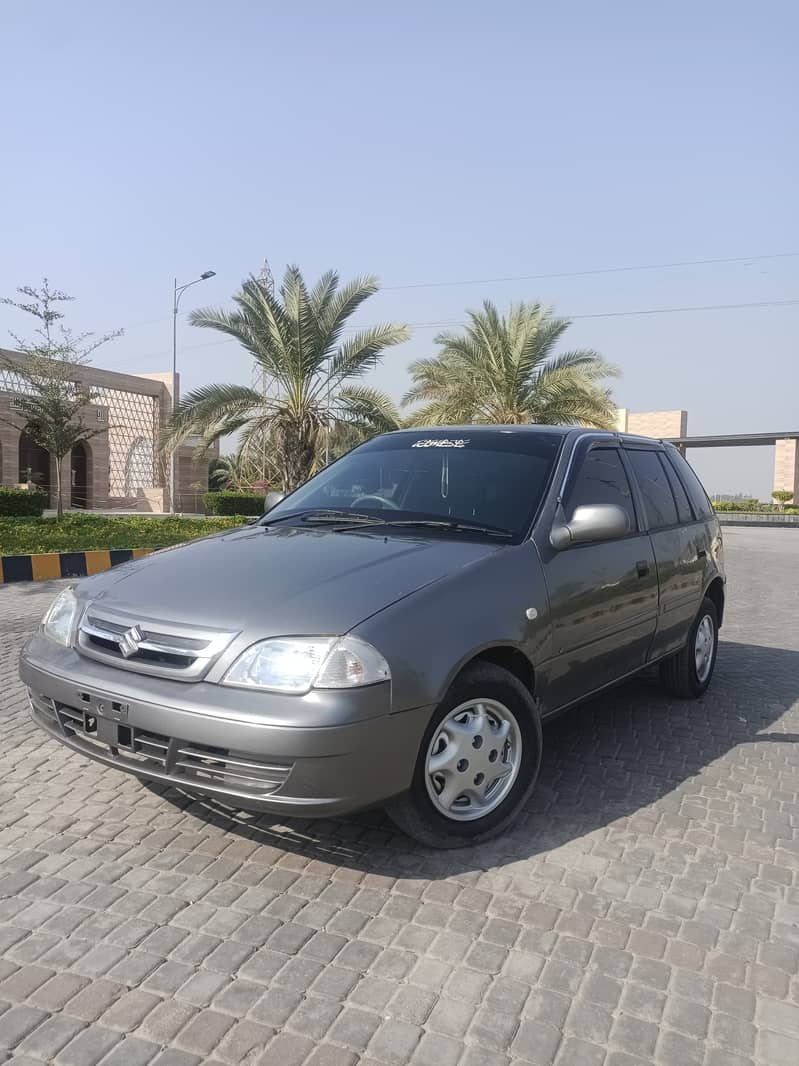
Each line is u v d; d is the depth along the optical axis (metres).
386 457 4.68
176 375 36.31
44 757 4.28
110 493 38.03
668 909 2.98
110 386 35.69
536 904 2.99
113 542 14.56
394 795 3.03
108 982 2.51
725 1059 2.26
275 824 3.54
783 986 2.57
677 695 5.55
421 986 2.53
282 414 18.23
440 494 4.20
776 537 27.58
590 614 3.98
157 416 38.47
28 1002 2.42
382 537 3.81
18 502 23.09
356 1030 2.33
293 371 18.03
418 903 2.97
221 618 3.07
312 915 2.88
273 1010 2.41
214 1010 2.40
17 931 2.76
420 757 3.11
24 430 19.09
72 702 3.23
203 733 2.88
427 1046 2.28
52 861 3.21
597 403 21.92
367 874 3.16
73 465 36.06
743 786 4.12
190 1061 2.21
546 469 4.21
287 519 4.34
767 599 11.16
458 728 3.28
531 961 2.66
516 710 3.48
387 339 17.86
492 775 3.43
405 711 2.98
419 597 3.19
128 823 3.54
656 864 3.30
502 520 3.93
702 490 5.89
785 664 6.90
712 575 5.52
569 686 3.92
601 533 3.83
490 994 2.50
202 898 2.97
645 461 5.14
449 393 23.06
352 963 2.62
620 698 5.61
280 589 3.20
